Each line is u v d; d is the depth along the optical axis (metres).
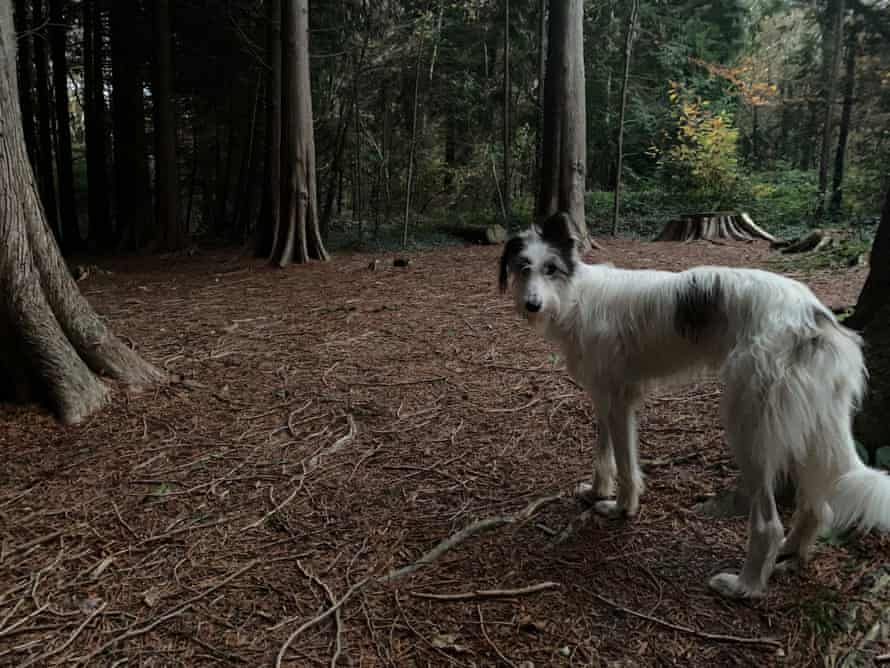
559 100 12.23
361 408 4.75
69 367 4.51
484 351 6.04
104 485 3.60
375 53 14.48
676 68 18.73
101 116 16.66
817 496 2.48
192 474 3.75
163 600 2.63
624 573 2.76
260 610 2.57
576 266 3.18
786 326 2.44
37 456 3.92
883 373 3.40
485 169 18.41
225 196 19.33
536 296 3.06
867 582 2.55
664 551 2.91
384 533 3.14
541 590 2.66
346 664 2.27
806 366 2.36
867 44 16.30
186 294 9.36
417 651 2.33
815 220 15.00
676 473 3.60
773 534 2.47
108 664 2.29
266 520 3.26
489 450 4.03
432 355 6.00
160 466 3.84
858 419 3.38
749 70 19.83
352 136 16.64
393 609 2.57
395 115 17.94
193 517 3.28
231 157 19.22
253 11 14.65
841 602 2.46
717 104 18.22
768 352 2.42
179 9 15.60
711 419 4.27
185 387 5.14
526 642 2.36
